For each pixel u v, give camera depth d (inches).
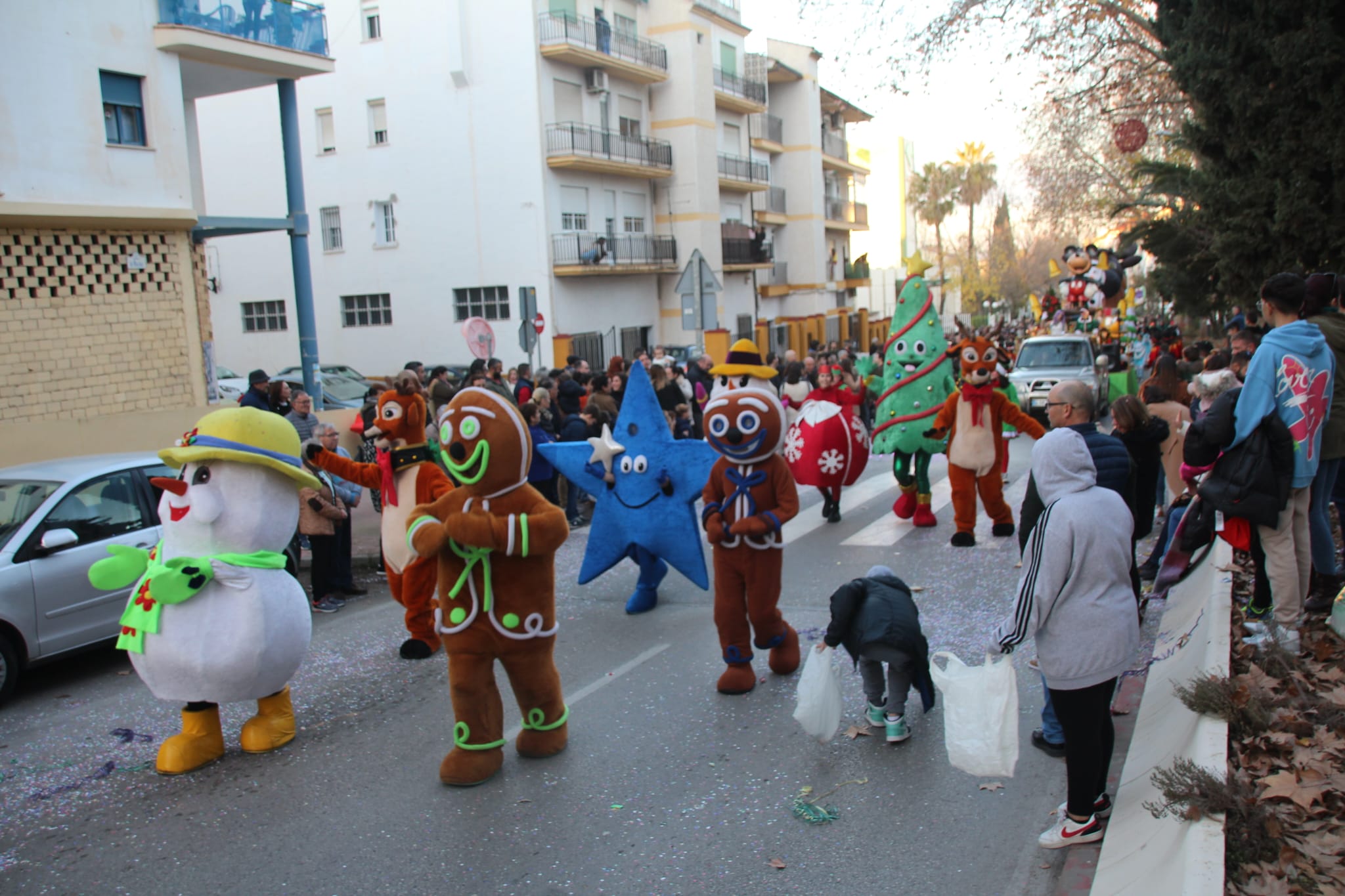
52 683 293.9
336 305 1170.6
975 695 171.8
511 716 248.1
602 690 262.7
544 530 203.6
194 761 221.6
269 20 655.8
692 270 610.2
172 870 178.7
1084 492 160.2
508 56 1057.5
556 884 169.0
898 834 179.8
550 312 1083.3
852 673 262.5
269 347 1213.1
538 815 193.8
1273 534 225.9
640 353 629.9
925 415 432.1
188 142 756.6
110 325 577.6
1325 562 239.9
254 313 1218.6
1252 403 220.2
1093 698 160.1
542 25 1056.2
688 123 1291.8
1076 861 163.8
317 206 1163.3
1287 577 225.5
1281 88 440.8
